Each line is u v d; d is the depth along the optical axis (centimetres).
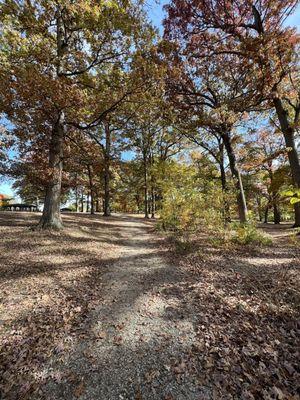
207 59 1168
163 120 1301
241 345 326
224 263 673
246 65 1038
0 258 632
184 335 356
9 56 743
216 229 844
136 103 1023
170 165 1520
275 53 867
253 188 2448
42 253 715
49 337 356
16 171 920
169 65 1105
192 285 531
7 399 253
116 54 937
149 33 922
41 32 881
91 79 934
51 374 287
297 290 469
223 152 1691
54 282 539
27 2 774
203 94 1290
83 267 654
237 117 1135
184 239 905
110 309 439
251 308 422
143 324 388
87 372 290
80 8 791
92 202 2389
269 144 2050
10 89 725
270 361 294
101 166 1274
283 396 242
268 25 913
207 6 961
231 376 274
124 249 928
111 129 1933
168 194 912
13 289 488
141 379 277
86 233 1080
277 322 378
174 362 302
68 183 2408
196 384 266
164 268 662
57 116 930
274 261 670
